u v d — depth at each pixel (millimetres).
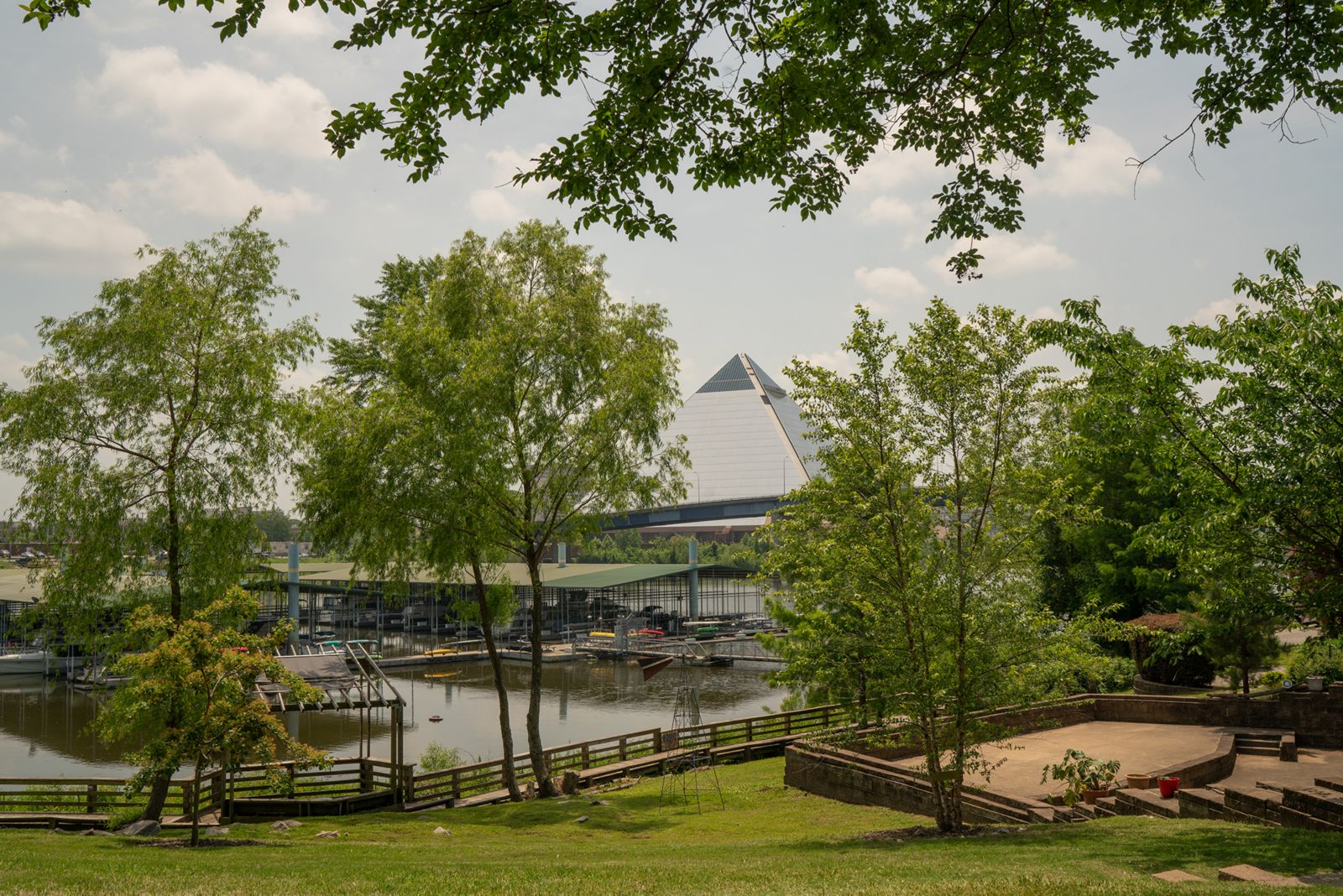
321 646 81375
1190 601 34625
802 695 39969
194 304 24359
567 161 10961
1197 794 18938
